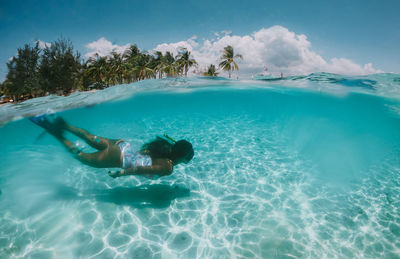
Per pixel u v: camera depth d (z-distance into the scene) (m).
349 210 3.54
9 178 3.99
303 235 2.92
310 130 8.88
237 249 2.63
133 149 3.16
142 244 2.64
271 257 2.53
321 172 4.97
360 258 2.57
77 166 4.84
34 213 3.08
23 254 2.39
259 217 3.27
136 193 3.84
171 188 4.08
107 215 3.15
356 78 9.30
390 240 2.87
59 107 7.96
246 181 4.46
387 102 9.27
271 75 12.23
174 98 14.33
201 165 5.28
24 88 30.86
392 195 4.03
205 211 3.38
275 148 6.73
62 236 2.68
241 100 16.83
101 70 44.78
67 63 32.84
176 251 2.56
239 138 7.96
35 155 5.18
